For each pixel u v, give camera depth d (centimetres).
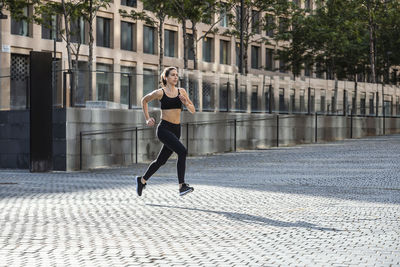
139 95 2467
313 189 1284
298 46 5681
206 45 6166
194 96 2745
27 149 2298
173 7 4012
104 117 2320
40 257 607
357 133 3653
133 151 2458
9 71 2338
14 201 1087
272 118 3100
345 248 652
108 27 5147
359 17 4938
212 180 1544
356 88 3647
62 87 2216
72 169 2197
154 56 5547
